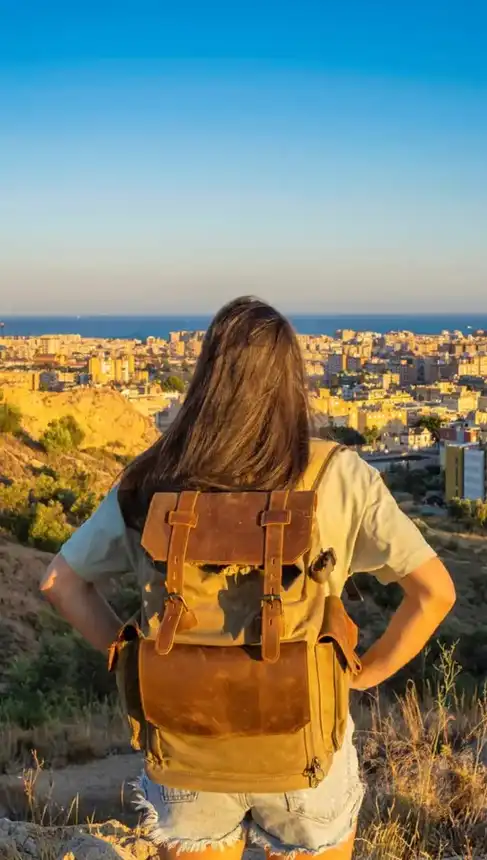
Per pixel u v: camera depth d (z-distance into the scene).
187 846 1.72
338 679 1.64
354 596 1.84
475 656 11.12
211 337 1.73
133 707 1.70
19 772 5.93
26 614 15.49
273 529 1.60
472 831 3.34
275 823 1.71
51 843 3.14
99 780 5.76
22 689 8.74
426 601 1.69
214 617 1.61
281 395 1.69
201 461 1.67
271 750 1.61
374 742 4.25
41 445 41.28
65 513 27.39
